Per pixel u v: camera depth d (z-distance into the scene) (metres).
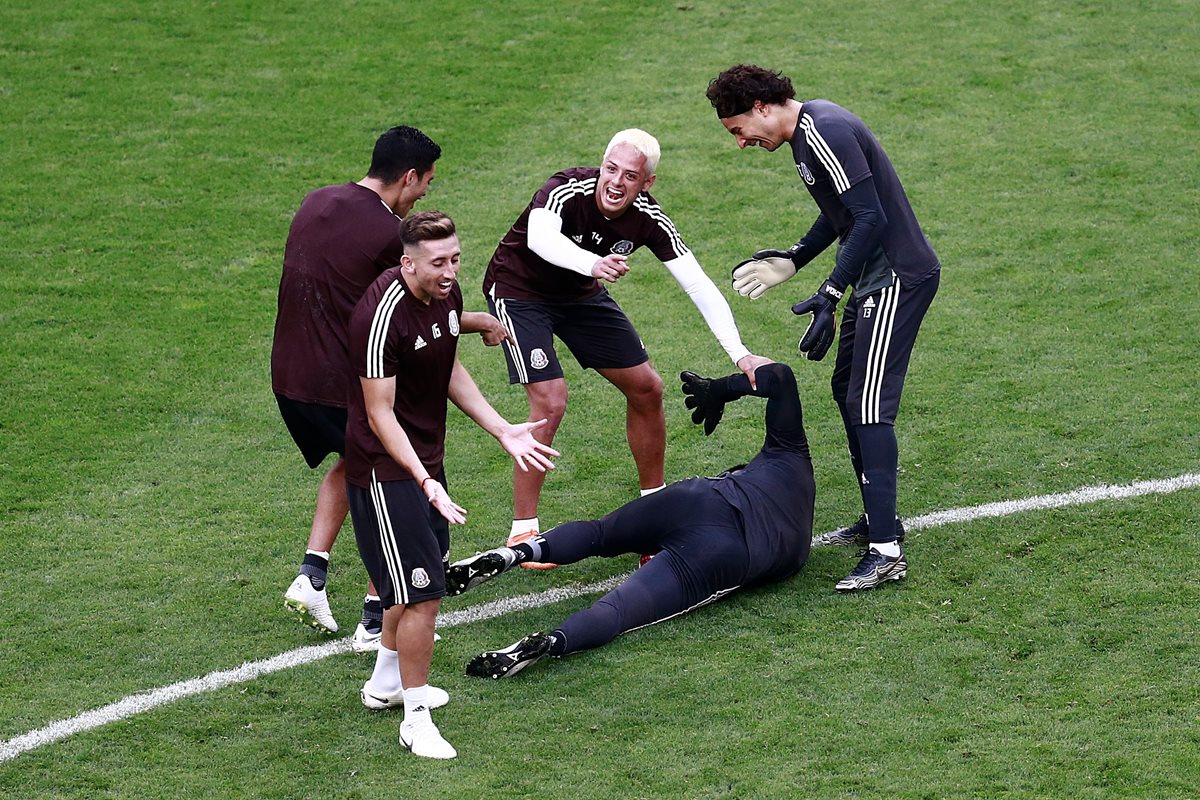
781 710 18.44
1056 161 38.81
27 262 34.91
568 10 50.25
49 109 43.22
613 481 25.80
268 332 31.86
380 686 18.89
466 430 27.95
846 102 42.69
